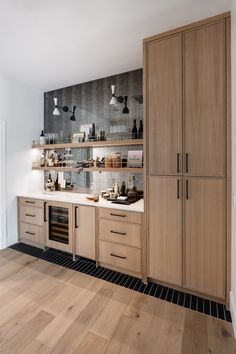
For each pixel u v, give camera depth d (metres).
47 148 3.62
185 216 2.03
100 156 3.28
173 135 2.05
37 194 3.36
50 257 2.95
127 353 1.46
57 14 1.85
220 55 1.82
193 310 1.88
